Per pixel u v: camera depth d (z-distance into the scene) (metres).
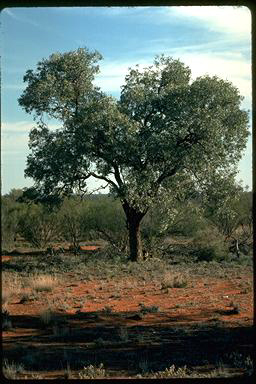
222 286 20.64
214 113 29.23
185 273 24.66
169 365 9.66
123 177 30.23
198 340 11.80
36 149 30.88
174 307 16.30
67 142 29.67
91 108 29.05
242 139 30.41
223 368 9.12
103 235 40.22
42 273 25.36
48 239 43.44
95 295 18.86
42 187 30.88
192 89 29.23
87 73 31.34
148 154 28.83
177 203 32.59
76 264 29.02
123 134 28.62
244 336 11.88
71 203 40.25
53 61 31.67
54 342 11.99
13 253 38.19
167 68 31.44
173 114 29.12
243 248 34.72
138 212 30.81
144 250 32.59
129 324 13.92
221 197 30.58
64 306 16.09
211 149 29.22
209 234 39.12
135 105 30.97
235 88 29.98
